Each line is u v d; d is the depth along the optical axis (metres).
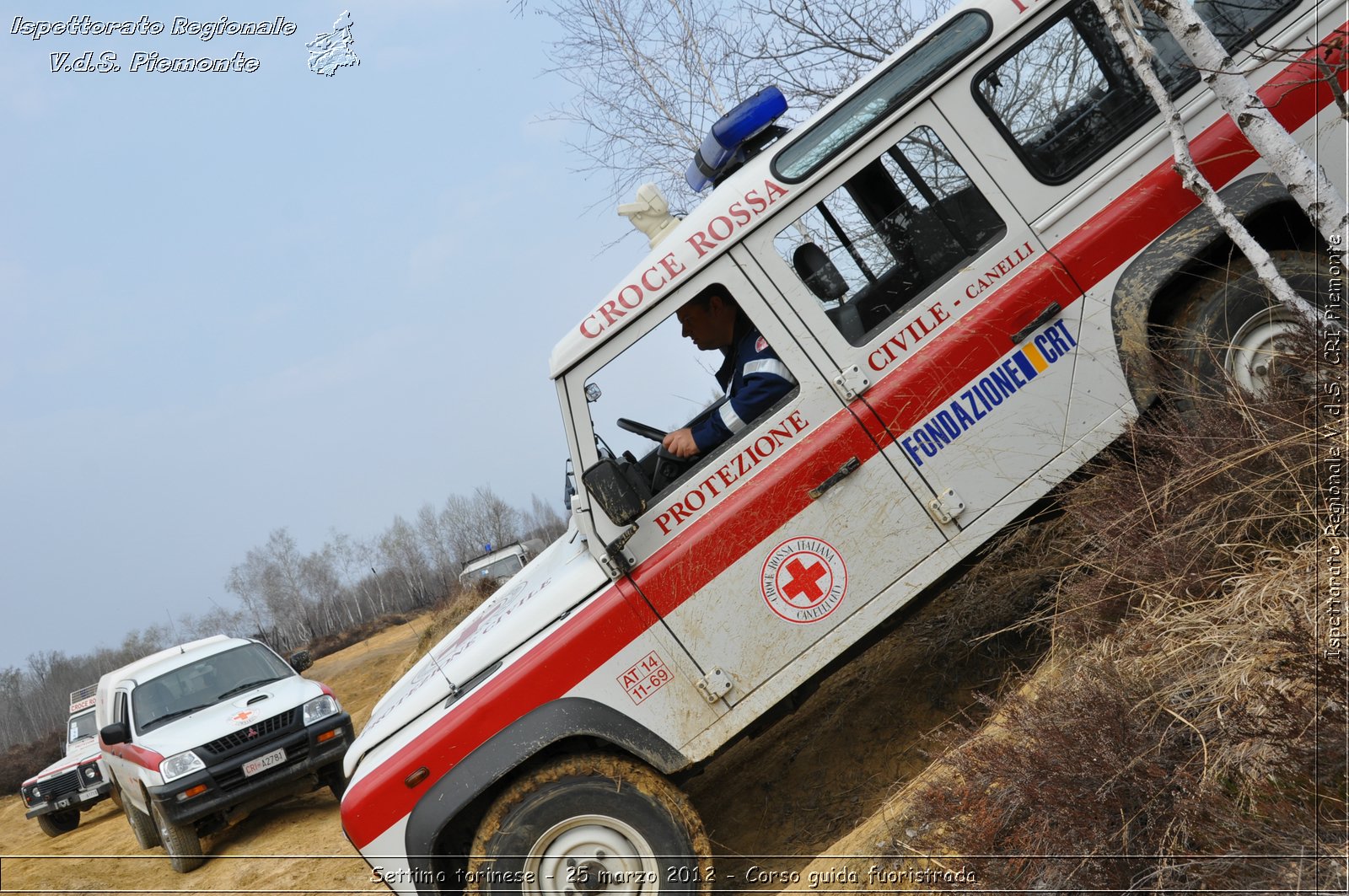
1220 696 2.95
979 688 4.52
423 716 4.03
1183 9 3.46
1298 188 3.47
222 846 9.47
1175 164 3.63
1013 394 3.90
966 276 3.93
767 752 5.28
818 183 3.93
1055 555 4.38
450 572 70.94
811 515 3.87
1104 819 2.90
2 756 40.06
